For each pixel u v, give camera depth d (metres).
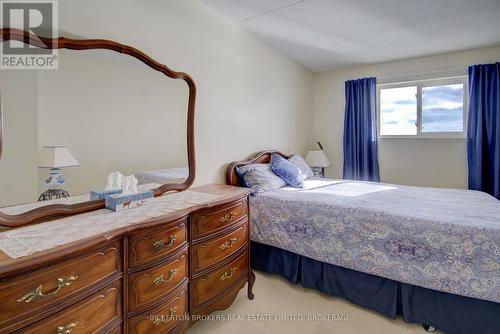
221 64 2.51
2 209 1.19
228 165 2.64
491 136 3.19
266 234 2.41
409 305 1.81
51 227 1.16
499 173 3.13
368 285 1.96
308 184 3.10
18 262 0.83
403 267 1.79
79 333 1.00
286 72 3.61
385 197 2.41
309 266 2.24
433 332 1.75
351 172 4.04
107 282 1.10
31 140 1.29
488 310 1.58
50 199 1.34
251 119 2.97
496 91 3.14
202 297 1.61
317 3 2.25
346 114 4.05
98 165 1.55
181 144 2.06
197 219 1.56
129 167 1.71
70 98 1.42
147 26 1.84
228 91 2.61
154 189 1.84
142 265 1.24
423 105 3.70
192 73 2.20
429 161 3.68
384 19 2.54
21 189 1.25
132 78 1.72
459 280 1.62
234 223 1.86
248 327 1.77
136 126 1.75
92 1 1.53
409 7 2.31
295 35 2.94
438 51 3.42
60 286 0.94
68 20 1.43
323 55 3.58
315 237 2.15
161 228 1.32
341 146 4.25
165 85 1.94
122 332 1.17
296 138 3.93
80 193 1.46
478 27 2.71
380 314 1.92
